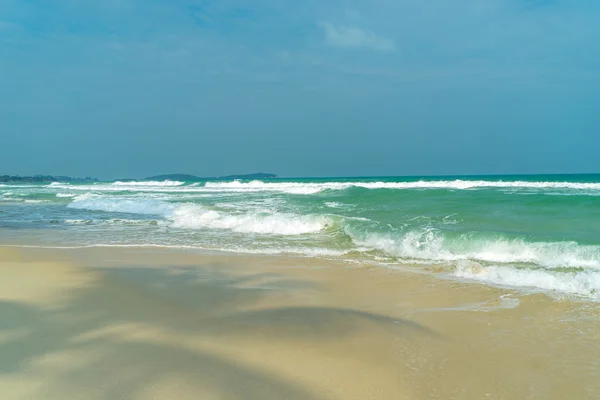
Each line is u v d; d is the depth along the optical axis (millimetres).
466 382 3816
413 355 4367
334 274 8188
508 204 17156
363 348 4527
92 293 6617
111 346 4461
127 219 18141
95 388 3518
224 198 27109
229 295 6664
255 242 12141
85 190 47031
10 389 3477
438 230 11266
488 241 9836
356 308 6000
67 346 4438
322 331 5023
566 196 18016
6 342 4547
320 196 25688
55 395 3389
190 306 6023
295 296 6641
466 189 27656
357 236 11945
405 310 5898
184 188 46656
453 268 8492
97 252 10594
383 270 8484
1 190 50969
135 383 3623
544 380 3869
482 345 4641
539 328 5156
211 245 11711
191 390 3518
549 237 10484
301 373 3912
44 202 29438
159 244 11906
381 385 3725
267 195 29125
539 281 7219
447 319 5500
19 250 10852
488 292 6750
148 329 5020
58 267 8625
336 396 3516
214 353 4328
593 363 4203
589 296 6434
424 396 3553
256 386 3633
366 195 24234
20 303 6020
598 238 10297
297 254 10328
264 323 5305
